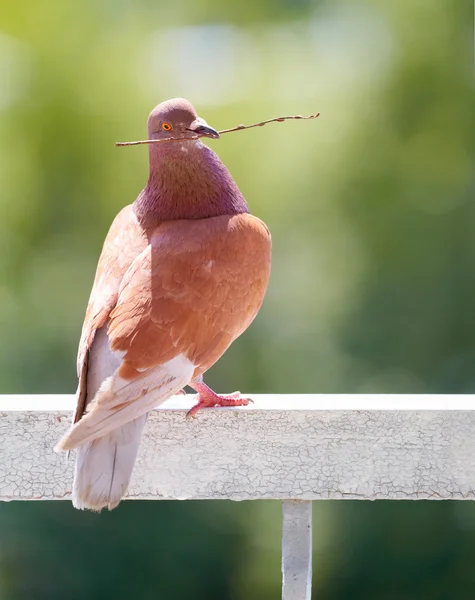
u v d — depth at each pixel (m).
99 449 4.09
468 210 15.25
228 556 13.73
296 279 15.05
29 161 15.65
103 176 15.34
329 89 15.48
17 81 15.92
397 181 15.21
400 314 15.13
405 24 15.32
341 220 15.19
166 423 4.38
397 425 4.29
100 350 4.48
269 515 13.77
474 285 15.13
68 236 15.55
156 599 13.66
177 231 4.86
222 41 16.83
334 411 4.30
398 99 15.24
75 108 15.52
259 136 15.13
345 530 13.84
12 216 15.56
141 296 4.57
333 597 13.91
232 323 4.86
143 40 16.16
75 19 16.12
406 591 13.84
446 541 13.84
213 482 4.37
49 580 13.49
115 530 13.53
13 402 4.51
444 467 4.28
